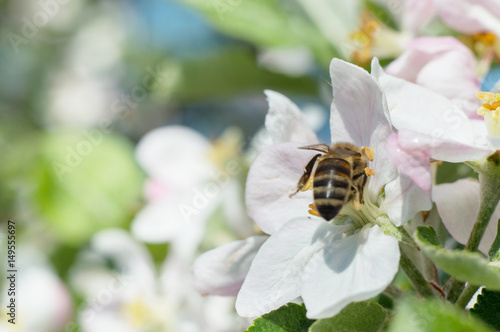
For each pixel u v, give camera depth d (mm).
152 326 274
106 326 278
